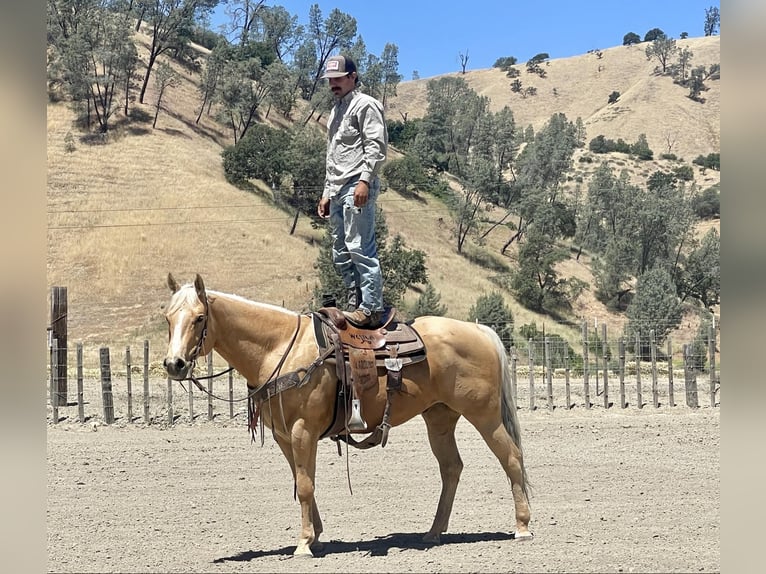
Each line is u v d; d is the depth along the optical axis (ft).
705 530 28.60
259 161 246.88
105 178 230.89
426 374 26.76
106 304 175.32
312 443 25.48
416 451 49.83
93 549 26.81
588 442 53.31
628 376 102.01
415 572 22.61
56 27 288.51
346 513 33.19
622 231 282.77
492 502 35.22
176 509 34.06
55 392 62.85
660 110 545.03
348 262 28.27
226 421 62.90
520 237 275.80
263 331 25.64
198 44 415.85
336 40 429.38
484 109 418.92
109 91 286.66
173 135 268.00
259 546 27.37
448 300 214.28
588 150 483.10
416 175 301.02
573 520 30.86
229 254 203.31
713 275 250.37
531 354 72.74
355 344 26.08
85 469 44.01
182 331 23.99
